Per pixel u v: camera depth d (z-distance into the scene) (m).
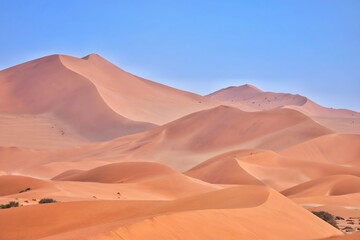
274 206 33.28
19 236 30.91
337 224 61.97
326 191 106.50
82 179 111.94
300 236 29.81
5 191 82.38
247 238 25.97
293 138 192.38
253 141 199.50
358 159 170.25
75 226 32.22
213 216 26.84
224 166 137.88
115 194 84.50
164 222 23.59
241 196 35.25
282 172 139.50
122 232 21.33
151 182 96.31
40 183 83.81
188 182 98.31
